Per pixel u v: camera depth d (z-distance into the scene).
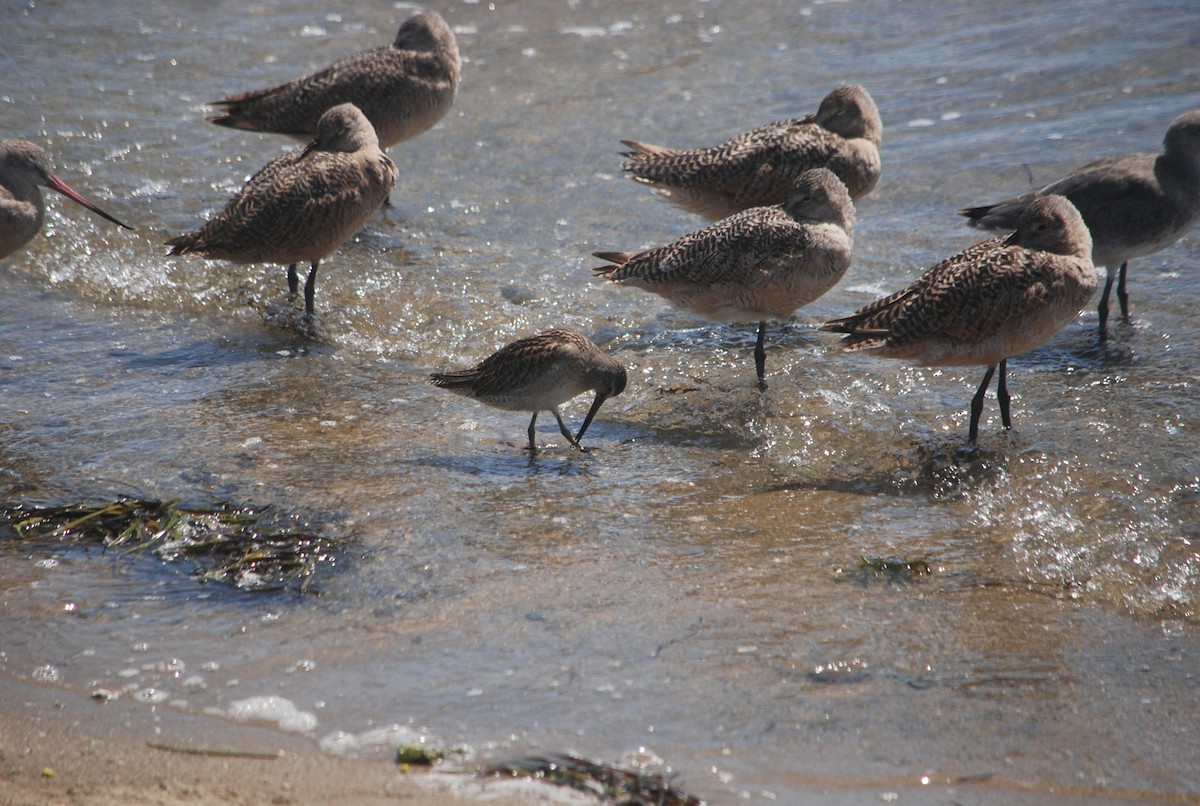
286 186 14.13
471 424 11.99
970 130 18.48
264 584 9.04
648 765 7.04
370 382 12.87
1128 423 11.59
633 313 14.51
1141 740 7.38
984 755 7.22
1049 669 8.07
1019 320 11.29
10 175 14.06
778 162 15.25
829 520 10.15
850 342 11.82
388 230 16.58
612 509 10.27
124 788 6.83
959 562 9.46
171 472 10.74
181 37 22.84
